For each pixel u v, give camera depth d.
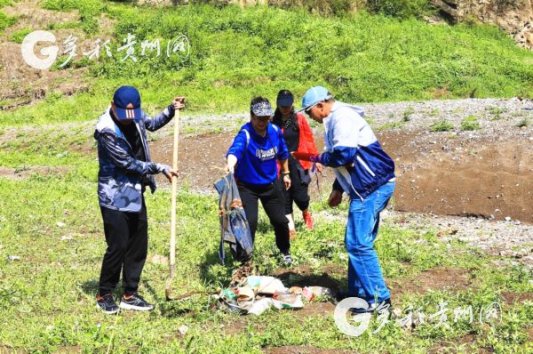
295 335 6.43
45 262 8.95
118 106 6.87
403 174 13.91
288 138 9.57
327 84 28.64
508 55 35.00
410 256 8.82
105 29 32.38
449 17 38.88
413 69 30.03
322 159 6.89
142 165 7.04
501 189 12.73
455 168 13.68
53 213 11.66
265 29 32.12
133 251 7.21
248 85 28.31
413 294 7.51
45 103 28.45
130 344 6.31
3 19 32.81
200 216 11.76
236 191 7.57
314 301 7.38
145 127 7.35
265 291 7.30
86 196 13.41
